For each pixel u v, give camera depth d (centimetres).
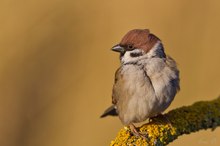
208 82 1266
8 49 1263
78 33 1288
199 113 912
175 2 1285
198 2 1290
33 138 1238
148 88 883
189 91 1270
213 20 1284
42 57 1271
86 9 1296
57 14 1293
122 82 902
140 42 895
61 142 1230
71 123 1238
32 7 1290
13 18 1281
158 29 1280
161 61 891
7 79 1252
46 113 1248
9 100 1246
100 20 1289
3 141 1234
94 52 1274
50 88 1259
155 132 858
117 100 927
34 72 1260
